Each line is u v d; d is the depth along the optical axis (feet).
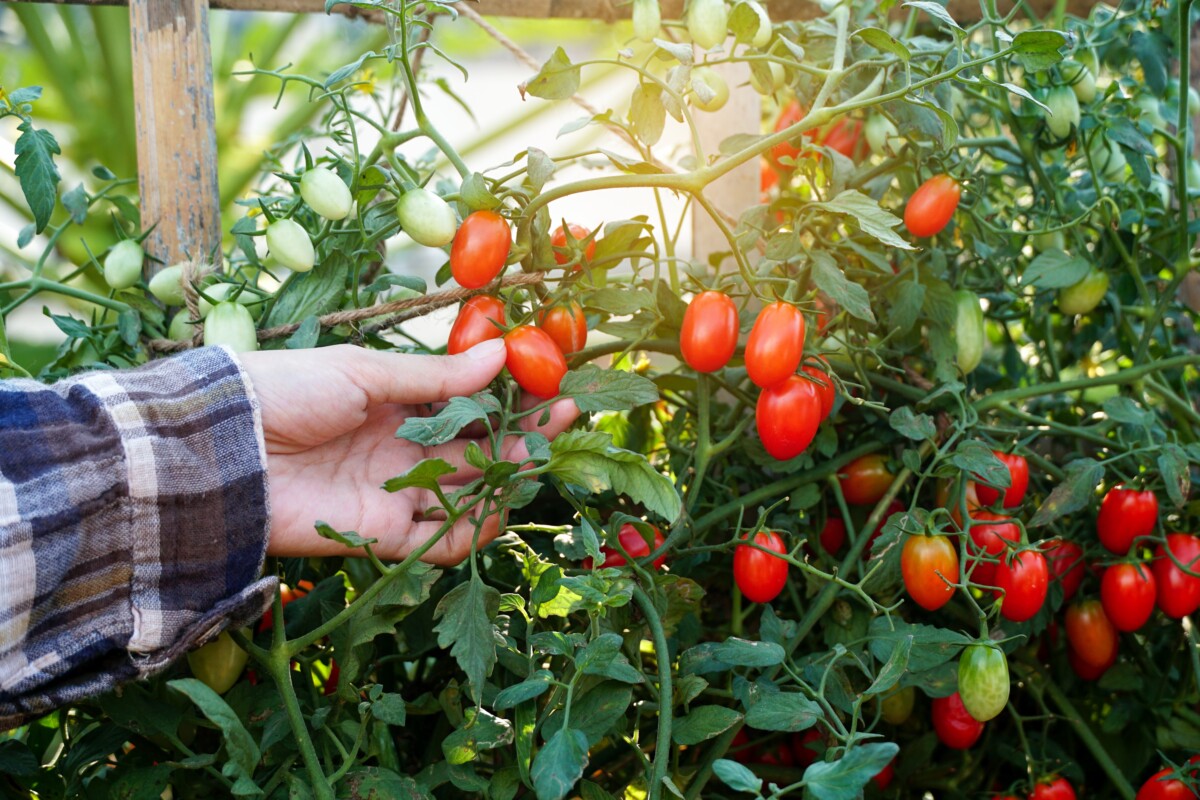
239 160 7.91
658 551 2.84
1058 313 4.37
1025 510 3.58
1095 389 4.35
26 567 2.17
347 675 2.63
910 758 3.34
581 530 2.66
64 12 7.86
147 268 3.23
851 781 1.99
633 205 7.38
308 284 3.01
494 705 2.27
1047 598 3.41
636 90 2.91
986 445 3.01
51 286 3.14
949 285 3.51
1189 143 4.09
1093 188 3.92
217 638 2.62
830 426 3.33
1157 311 3.68
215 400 2.45
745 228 3.26
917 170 3.40
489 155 9.04
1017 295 3.70
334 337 3.12
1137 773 3.59
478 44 8.60
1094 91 3.57
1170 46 3.96
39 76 8.01
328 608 2.81
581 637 2.49
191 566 2.39
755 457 3.35
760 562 2.90
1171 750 3.55
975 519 3.16
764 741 3.38
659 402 3.89
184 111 3.18
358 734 2.52
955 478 3.16
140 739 2.83
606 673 2.35
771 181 4.56
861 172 3.53
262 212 3.34
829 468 3.33
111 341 3.25
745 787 2.00
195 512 2.38
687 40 3.90
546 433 2.96
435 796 3.01
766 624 2.89
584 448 2.35
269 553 2.73
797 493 3.29
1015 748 3.67
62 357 3.34
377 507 2.82
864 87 3.30
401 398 2.71
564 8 3.93
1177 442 3.40
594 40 7.49
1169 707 3.51
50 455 2.26
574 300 2.94
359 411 2.68
